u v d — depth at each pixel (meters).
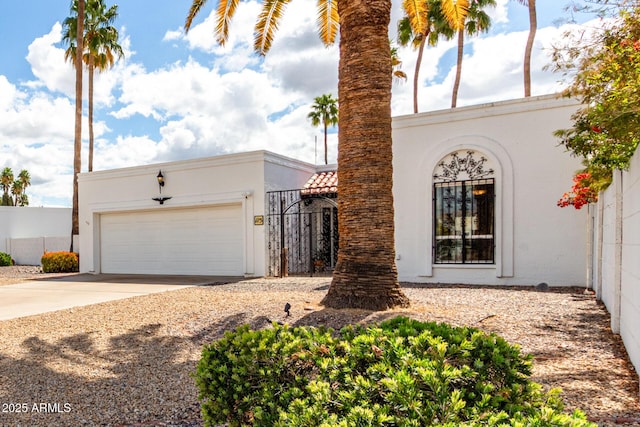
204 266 15.14
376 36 6.90
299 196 15.64
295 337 2.73
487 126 10.96
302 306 7.06
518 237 10.59
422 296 8.28
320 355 2.45
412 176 11.77
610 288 6.35
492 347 2.40
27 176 50.84
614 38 4.96
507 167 10.70
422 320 5.85
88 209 17.31
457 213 11.34
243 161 14.14
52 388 4.12
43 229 28.66
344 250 6.83
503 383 2.25
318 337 2.64
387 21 7.04
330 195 14.96
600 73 5.17
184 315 7.32
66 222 29.98
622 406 3.27
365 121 6.81
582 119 6.25
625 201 4.84
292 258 15.09
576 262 10.04
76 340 5.94
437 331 2.63
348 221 6.81
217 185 14.61
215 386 2.65
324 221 16.53
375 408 1.82
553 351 4.70
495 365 2.28
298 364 2.51
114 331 6.41
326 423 1.77
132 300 9.41
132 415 3.48
